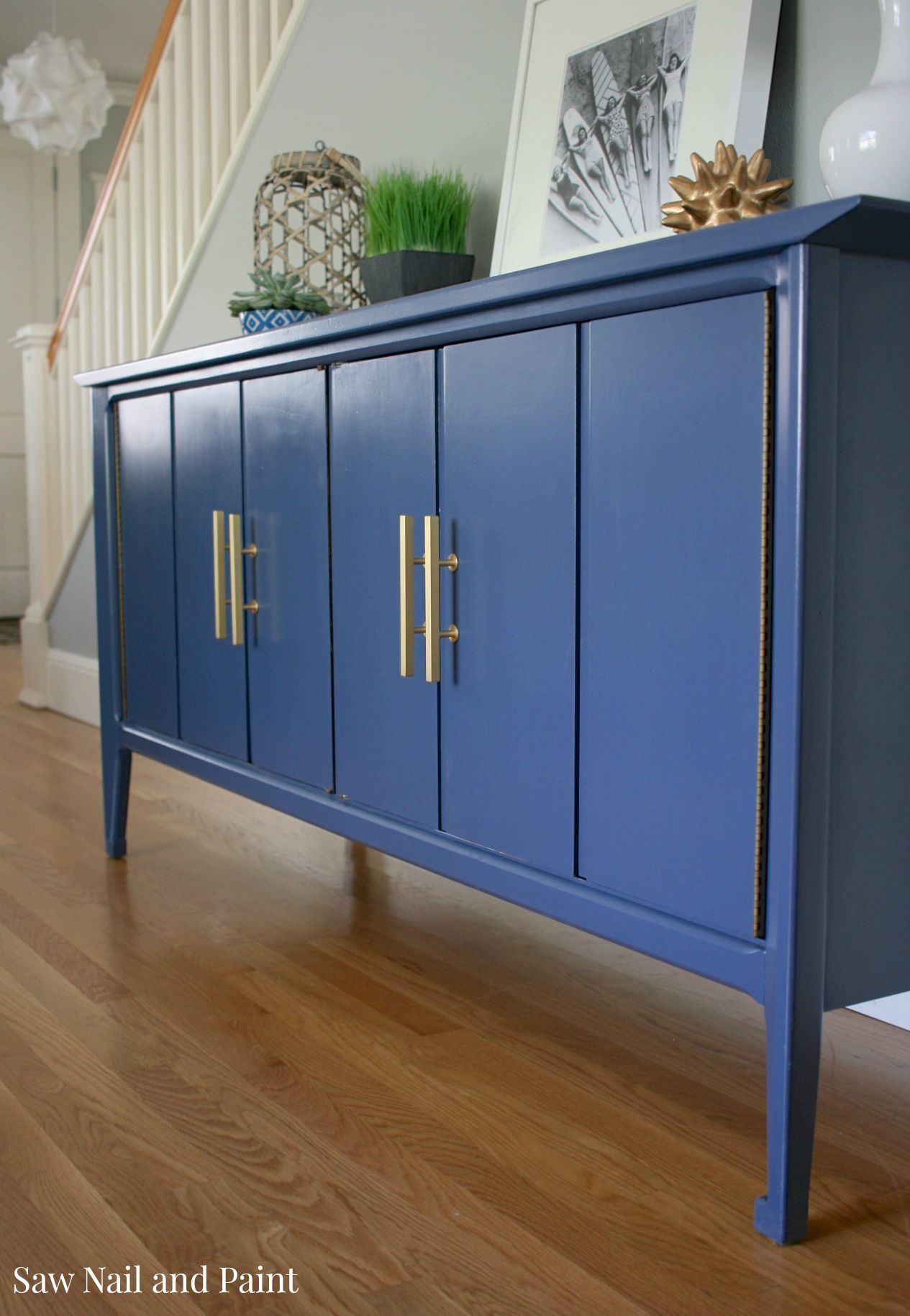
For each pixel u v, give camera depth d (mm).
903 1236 1062
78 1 5520
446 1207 1102
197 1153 1198
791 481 1017
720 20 1568
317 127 2590
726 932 1118
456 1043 1467
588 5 1805
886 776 1119
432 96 2240
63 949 1790
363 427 1574
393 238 1958
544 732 1311
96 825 2525
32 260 6441
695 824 1141
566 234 1812
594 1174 1162
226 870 2211
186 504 2037
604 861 1246
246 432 1849
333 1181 1146
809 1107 1059
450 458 1419
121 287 3363
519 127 1920
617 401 1189
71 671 3807
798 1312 954
